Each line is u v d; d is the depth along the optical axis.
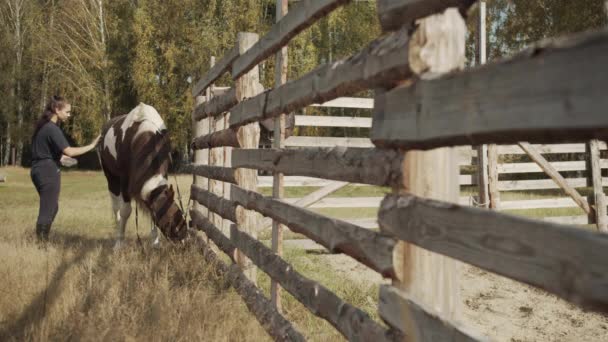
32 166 6.61
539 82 1.15
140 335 3.08
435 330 1.65
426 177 1.82
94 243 6.42
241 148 4.28
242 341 3.18
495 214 1.36
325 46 29.08
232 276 4.42
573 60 1.06
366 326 2.17
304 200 7.27
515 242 1.28
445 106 1.53
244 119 4.12
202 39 27.64
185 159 29.45
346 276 5.58
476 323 4.31
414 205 1.76
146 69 27.81
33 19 34.50
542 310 4.63
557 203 8.27
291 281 3.08
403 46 1.76
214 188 6.00
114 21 29.91
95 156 39.25
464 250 1.49
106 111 30.16
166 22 28.03
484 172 7.55
